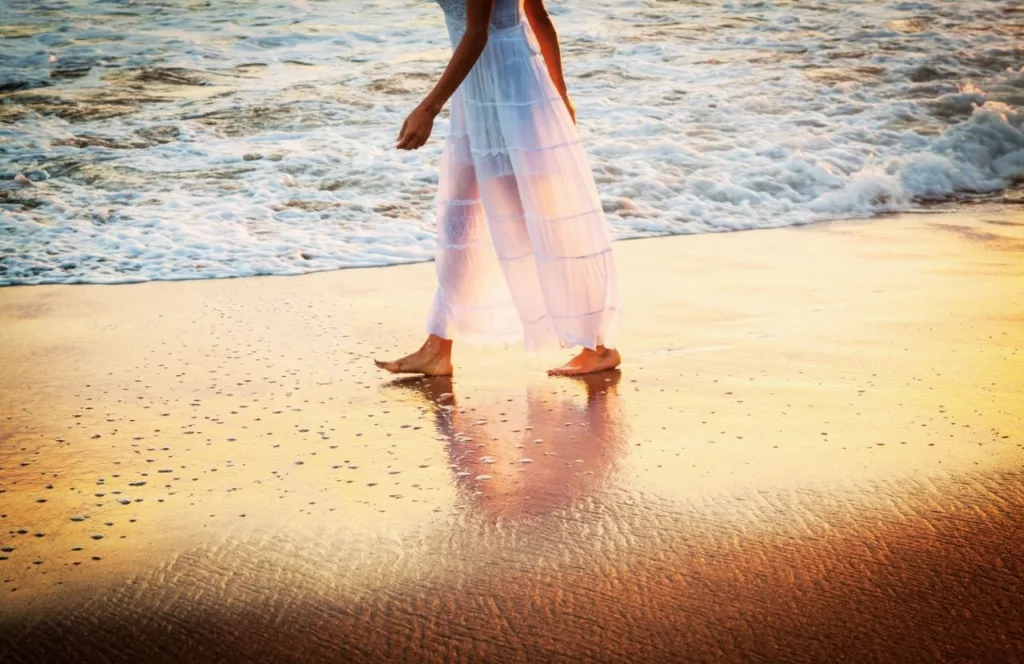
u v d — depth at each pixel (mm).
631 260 5141
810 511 2316
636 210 6277
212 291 4691
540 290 3354
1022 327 3783
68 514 2377
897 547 2143
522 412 3045
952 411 2932
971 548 2133
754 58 10227
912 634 1824
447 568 2096
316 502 2428
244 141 7727
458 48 3127
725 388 3193
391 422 2982
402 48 10742
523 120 3213
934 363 3381
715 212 6270
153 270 5094
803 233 5754
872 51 10516
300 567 2111
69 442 2840
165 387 3328
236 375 3451
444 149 3352
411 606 1954
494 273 3412
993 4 12875
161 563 2135
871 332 3762
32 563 2143
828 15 12211
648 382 3277
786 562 2090
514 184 3271
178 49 10734
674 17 12055
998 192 6824
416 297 4555
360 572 2086
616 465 2617
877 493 2398
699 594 1975
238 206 6297
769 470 2549
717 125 8086
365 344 3822
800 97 8867
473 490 2484
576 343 3354
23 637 1875
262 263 5211
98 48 10781
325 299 4527
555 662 1766
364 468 2637
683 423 2902
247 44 10953
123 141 7758
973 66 9984
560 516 2326
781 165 7109
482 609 1938
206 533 2270
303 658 1796
